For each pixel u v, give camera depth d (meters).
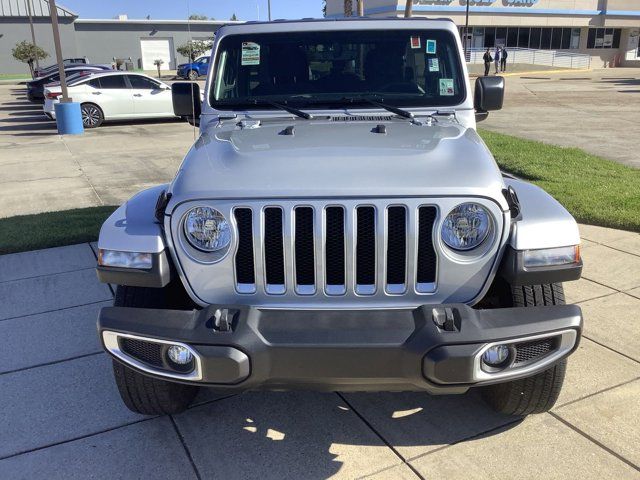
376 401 3.44
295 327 2.47
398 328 2.45
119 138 14.44
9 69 51.31
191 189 2.58
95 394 3.55
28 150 12.82
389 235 2.55
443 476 2.82
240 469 2.92
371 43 3.86
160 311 2.58
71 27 52.28
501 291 2.94
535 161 9.82
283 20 3.99
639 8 46.62
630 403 3.33
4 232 6.64
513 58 45.38
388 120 3.56
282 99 3.83
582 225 6.60
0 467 2.95
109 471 2.91
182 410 3.35
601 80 32.47
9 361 3.94
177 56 57.12
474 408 3.35
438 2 41.84
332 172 2.59
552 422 3.19
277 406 3.41
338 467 2.91
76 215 7.35
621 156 10.65
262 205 2.52
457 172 2.61
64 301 4.86
